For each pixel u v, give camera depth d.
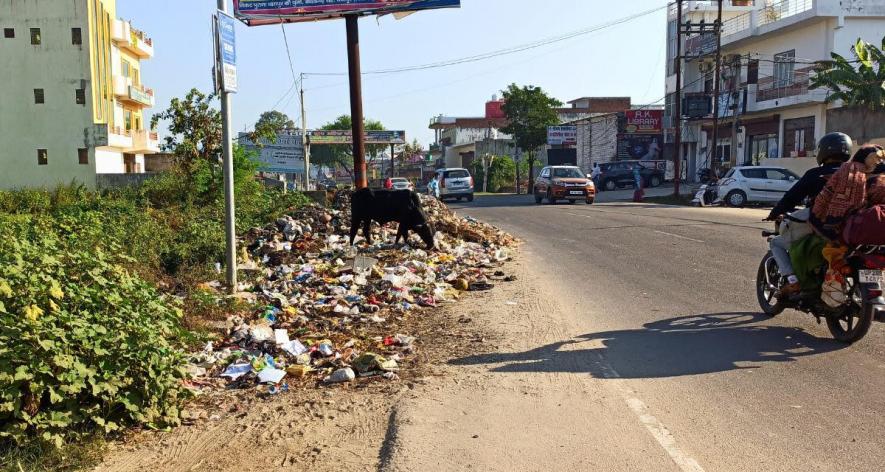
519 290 9.80
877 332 6.80
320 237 14.49
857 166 6.06
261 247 12.89
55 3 44.59
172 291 9.14
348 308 8.56
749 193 27.81
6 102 44.88
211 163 21.98
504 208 29.88
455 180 39.81
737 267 11.03
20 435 4.31
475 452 4.28
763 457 4.11
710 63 45.16
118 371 4.80
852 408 4.84
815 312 6.78
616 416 4.82
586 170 57.34
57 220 14.27
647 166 49.62
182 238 13.09
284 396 5.51
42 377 4.54
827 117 31.55
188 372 5.54
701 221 19.47
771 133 38.88
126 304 5.51
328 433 4.75
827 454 4.13
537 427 4.66
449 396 5.31
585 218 22.28
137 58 54.84
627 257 12.73
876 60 29.56
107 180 34.47
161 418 4.96
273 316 8.02
